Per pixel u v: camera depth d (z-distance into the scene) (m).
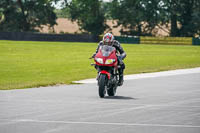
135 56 90.00
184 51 115.56
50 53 93.69
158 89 36.81
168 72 55.88
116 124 20.30
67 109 25.06
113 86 31.77
